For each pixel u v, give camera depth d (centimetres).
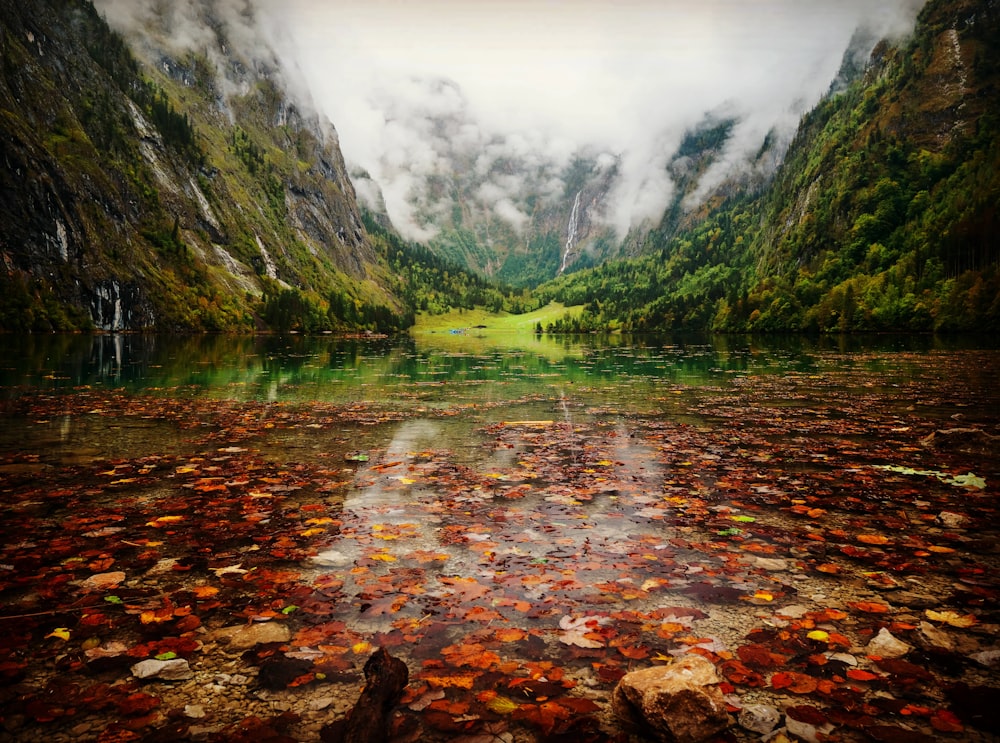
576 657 393
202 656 392
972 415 1453
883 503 736
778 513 702
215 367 3200
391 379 2602
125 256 11919
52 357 3744
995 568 532
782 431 1258
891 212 17012
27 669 372
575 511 711
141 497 749
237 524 654
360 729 308
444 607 463
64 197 10888
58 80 14912
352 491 793
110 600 467
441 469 921
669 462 970
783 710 332
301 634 420
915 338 8244
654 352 5812
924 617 441
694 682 332
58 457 971
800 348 6153
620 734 318
